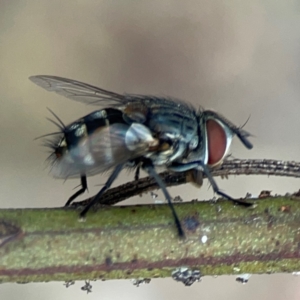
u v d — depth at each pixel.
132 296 0.05
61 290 0.05
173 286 0.05
